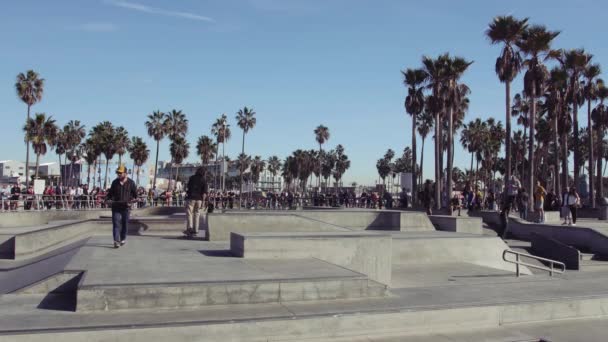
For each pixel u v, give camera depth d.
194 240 13.33
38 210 21.75
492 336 7.39
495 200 35.16
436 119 40.66
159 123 74.69
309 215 18.20
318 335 6.77
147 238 13.40
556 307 8.52
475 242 15.39
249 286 7.33
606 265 17.25
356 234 11.09
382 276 10.90
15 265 11.71
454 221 20.05
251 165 120.31
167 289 6.91
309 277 7.79
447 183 38.12
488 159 79.38
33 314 6.54
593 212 33.28
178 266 8.60
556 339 7.34
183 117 79.62
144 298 6.83
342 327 6.92
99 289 6.67
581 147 74.69
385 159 125.00
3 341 5.52
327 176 123.31
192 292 7.03
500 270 13.84
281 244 10.05
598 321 8.51
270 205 42.62
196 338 6.16
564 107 42.22
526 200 25.61
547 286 10.09
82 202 27.03
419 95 45.88
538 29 32.56
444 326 7.60
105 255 9.70
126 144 79.81
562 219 26.55
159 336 6.02
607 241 18.69
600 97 45.53
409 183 35.09
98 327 5.90
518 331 7.73
